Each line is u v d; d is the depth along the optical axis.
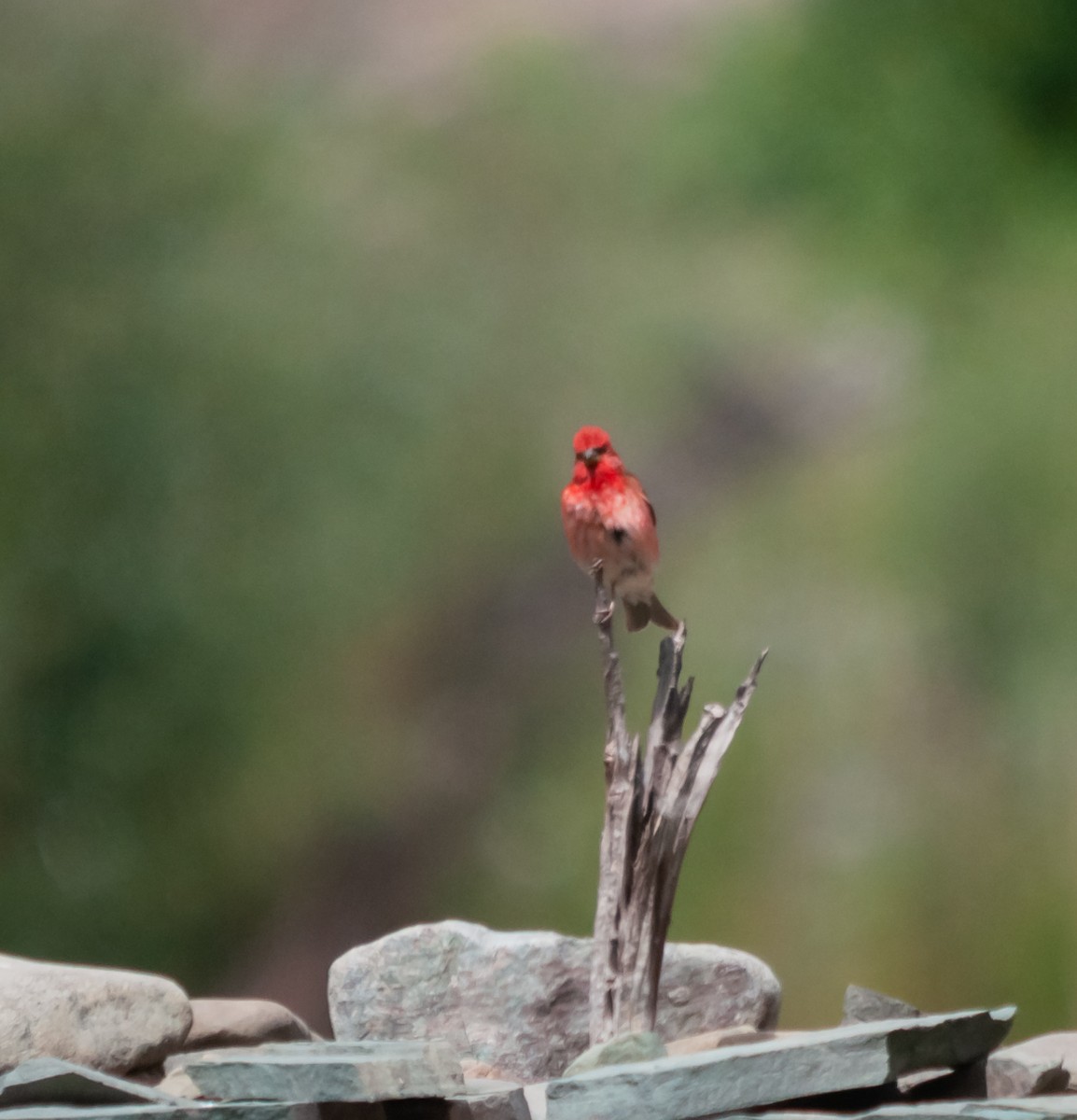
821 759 14.94
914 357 17.41
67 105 20.38
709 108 20.25
